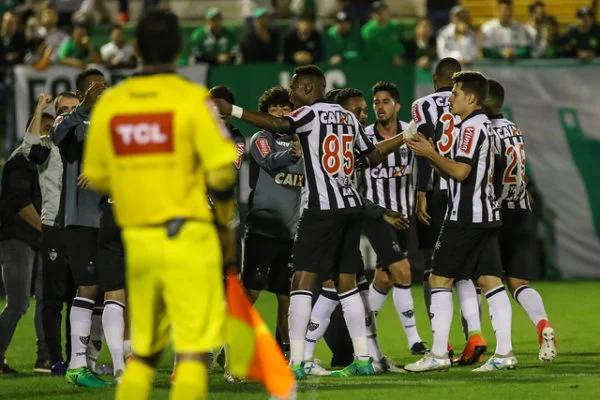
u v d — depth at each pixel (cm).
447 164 2347
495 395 2094
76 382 2342
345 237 2402
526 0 5872
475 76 2381
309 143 2312
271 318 3547
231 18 6147
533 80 4478
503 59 4647
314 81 2344
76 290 2555
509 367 2470
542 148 4491
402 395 2108
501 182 2633
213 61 4722
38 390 2295
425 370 2473
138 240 1539
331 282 2495
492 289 2484
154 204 1533
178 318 1537
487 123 2388
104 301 2341
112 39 5109
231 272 1678
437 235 2816
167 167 1535
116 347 2317
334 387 2222
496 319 2484
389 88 2794
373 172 2823
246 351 1656
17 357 2895
